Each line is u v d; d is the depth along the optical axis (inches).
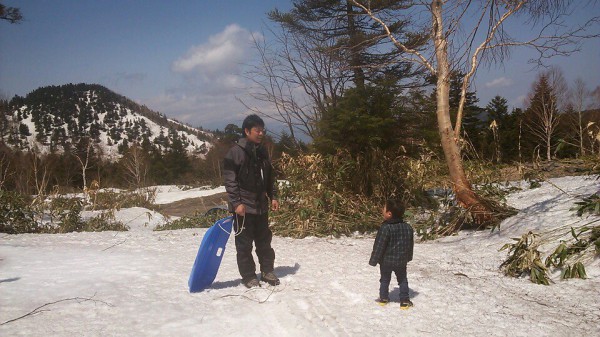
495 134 390.0
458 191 301.1
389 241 179.3
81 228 482.3
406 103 415.5
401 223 181.3
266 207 213.0
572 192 302.4
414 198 373.7
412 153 414.9
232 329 158.6
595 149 334.6
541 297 187.3
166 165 1774.1
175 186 1347.2
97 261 257.0
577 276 198.8
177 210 800.3
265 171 212.5
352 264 242.2
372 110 399.5
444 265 238.1
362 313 174.1
